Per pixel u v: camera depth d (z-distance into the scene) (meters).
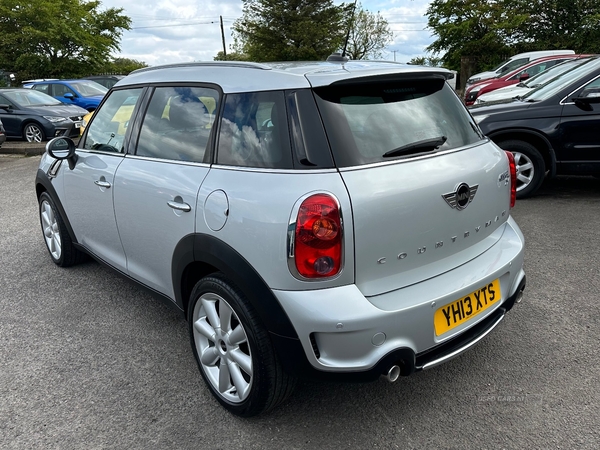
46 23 31.06
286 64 2.58
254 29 39.97
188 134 2.71
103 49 34.34
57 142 3.52
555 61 14.77
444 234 2.35
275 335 2.16
